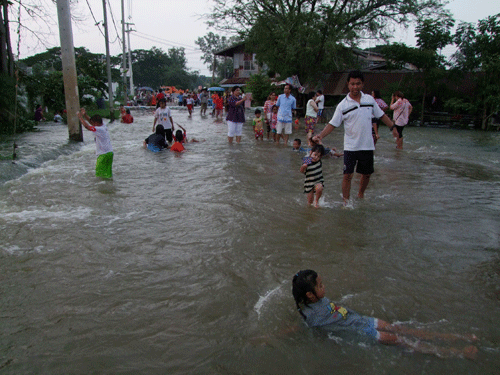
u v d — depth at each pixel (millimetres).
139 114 28766
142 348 2869
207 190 6957
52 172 8273
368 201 6371
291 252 4441
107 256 4316
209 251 4453
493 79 18250
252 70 39281
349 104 5883
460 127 19438
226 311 3324
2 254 4324
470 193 6875
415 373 2641
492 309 3385
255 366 2699
